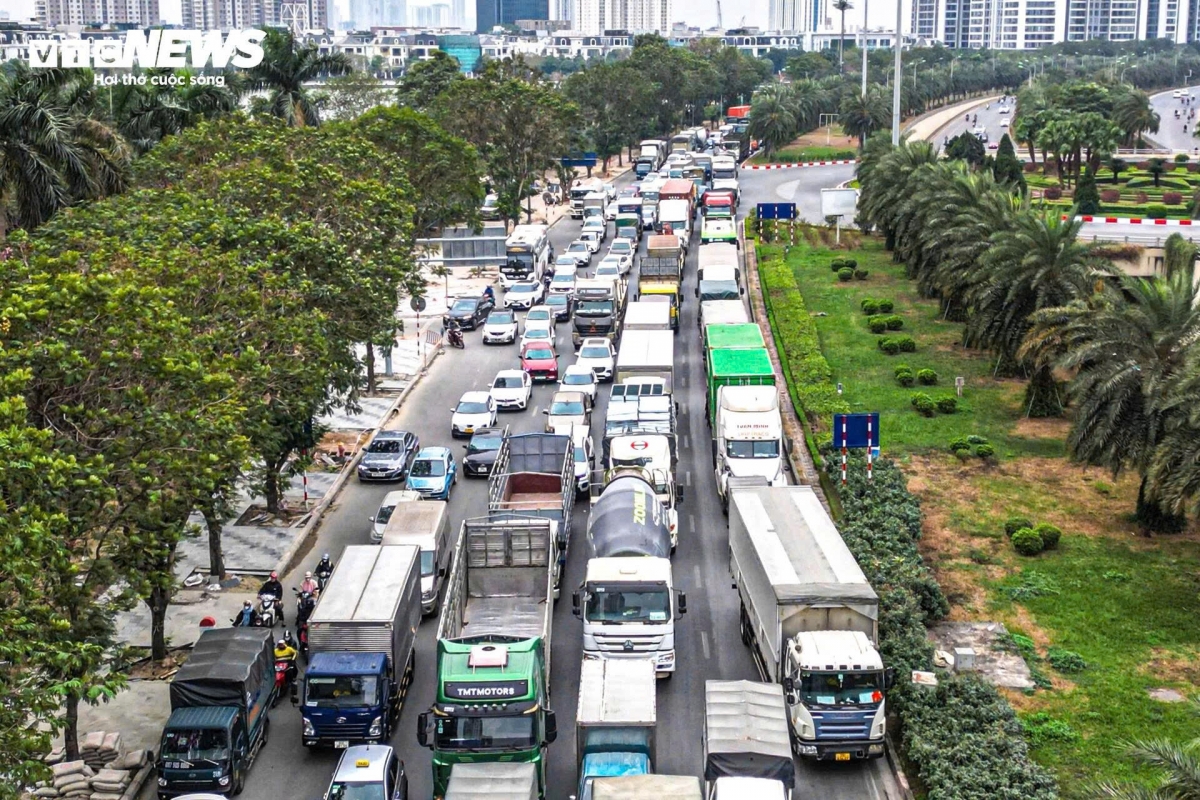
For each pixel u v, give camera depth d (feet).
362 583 131.13
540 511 157.99
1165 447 150.00
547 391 246.68
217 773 111.65
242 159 225.56
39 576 103.45
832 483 186.39
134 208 183.32
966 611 146.72
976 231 245.86
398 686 125.49
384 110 319.06
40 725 124.88
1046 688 128.77
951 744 113.70
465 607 137.80
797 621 120.67
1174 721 121.90
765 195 515.09
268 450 151.53
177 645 142.61
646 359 216.54
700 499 189.16
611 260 333.42
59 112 208.44
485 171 387.14
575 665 138.51
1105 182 494.59
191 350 126.11
